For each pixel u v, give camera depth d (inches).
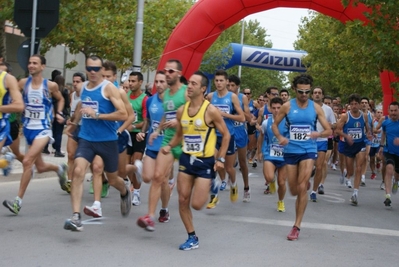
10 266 220.8
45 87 317.1
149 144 301.0
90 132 284.0
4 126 299.7
